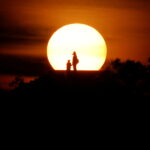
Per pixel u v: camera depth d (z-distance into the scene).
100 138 191.00
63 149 184.88
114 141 190.50
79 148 185.50
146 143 191.38
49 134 194.25
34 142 190.00
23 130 198.88
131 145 189.12
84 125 198.50
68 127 196.88
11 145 189.12
